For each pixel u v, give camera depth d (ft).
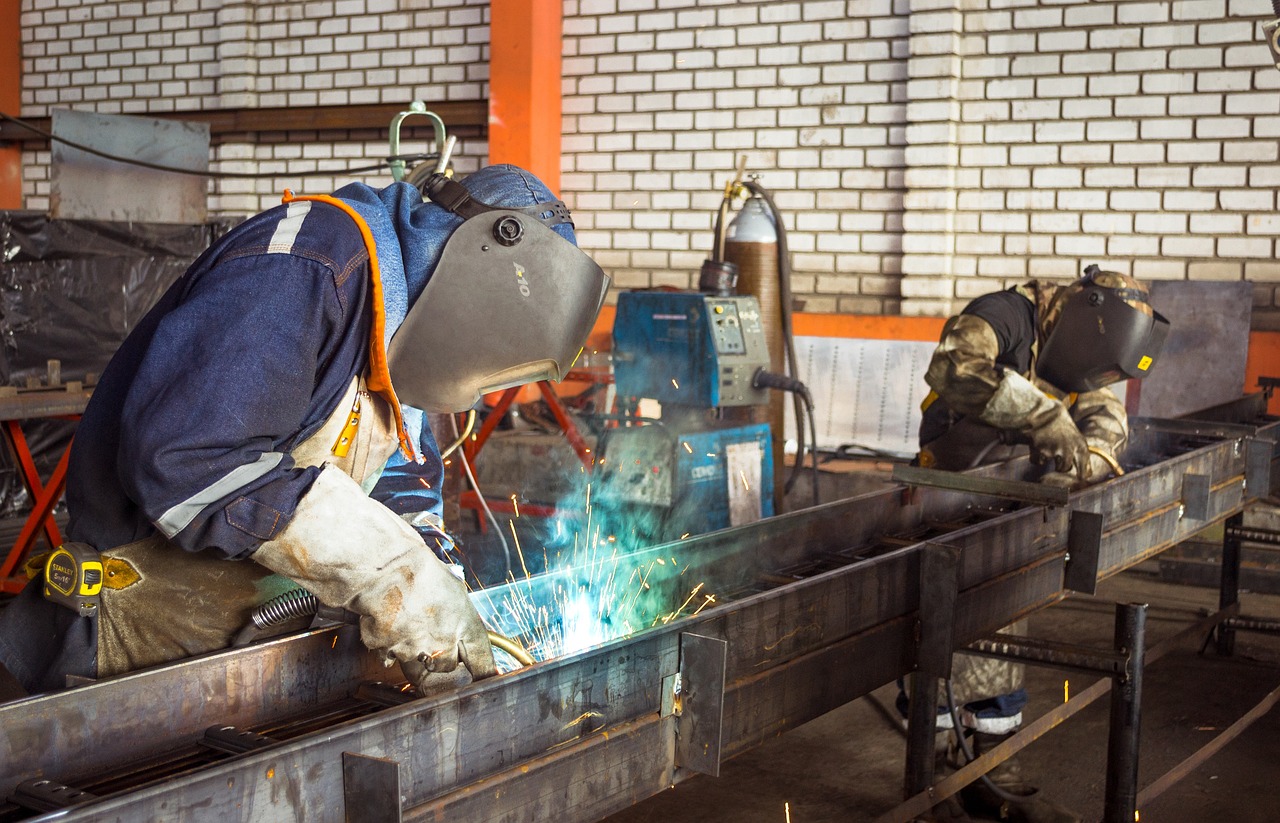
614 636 7.39
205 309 4.68
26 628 5.68
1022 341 12.06
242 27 29.99
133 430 4.51
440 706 4.71
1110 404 12.66
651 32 25.81
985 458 12.43
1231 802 10.85
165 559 5.40
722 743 6.09
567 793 5.24
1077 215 22.52
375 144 29.37
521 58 26.14
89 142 20.18
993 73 22.88
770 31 24.68
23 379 19.24
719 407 16.52
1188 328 21.15
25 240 19.15
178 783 3.95
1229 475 12.28
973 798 10.32
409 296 5.24
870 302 24.44
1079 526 9.30
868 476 21.25
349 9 28.89
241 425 4.56
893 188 23.98
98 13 32.17
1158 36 21.49
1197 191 21.50
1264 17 20.62
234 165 31.07
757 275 17.84
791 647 6.67
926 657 7.85
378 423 5.38
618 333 16.62
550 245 5.34
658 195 26.18
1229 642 14.89
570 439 18.45
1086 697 9.82
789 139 24.80
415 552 4.92
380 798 4.33
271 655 5.53
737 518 16.10
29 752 4.70
